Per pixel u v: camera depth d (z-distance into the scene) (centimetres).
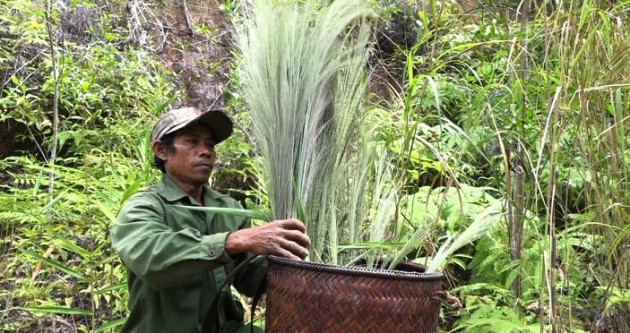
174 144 227
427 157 334
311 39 207
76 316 330
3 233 354
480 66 347
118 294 305
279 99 205
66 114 434
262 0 211
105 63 434
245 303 298
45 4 404
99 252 288
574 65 236
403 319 176
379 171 233
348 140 211
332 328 175
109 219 280
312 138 205
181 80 493
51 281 332
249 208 237
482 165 367
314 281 177
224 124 229
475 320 259
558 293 290
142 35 502
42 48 454
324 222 204
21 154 437
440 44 372
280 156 204
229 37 530
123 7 512
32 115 399
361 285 174
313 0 211
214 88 499
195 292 221
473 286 272
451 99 364
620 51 251
